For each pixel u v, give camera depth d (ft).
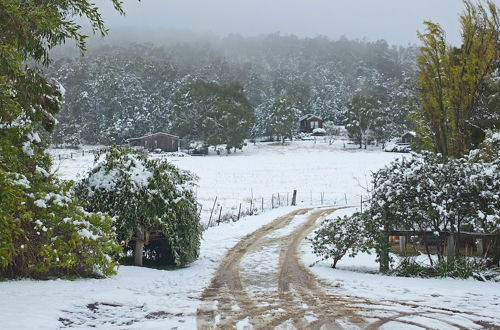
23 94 32.60
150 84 335.06
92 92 300.81
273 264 46.62
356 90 428.56
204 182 152.05
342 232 43.65
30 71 32.91
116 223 41.34
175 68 363.56
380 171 43.14
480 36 53.06
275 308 26.53
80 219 33.14
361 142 267.59
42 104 40.68
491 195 38.09
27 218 29.45
